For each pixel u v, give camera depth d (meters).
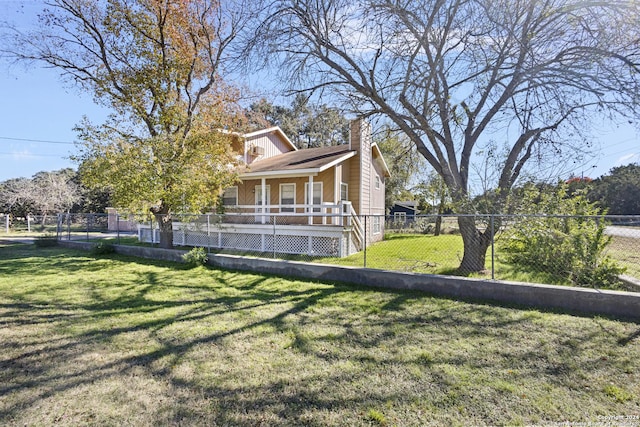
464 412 2.32
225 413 2.32
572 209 6.93
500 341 3.53
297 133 23.52
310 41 7.07
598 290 4.49
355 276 6.26
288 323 4.15
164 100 9.79
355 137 13.34
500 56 6.51
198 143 9.67
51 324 4.16
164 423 2.22
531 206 7.05
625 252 7.39
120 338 3.69
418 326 4.00
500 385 2.66
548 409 2.35
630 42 5.84
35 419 2.26
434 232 17.61
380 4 6.29
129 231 23.06
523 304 4.82
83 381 2.77
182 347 3.44
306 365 3.03
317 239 10.41
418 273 5.77
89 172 8.66
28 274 7.43
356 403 2.43
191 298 5.35
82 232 19.80
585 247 6.06
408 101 7.45
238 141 13.15
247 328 3.98
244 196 13.98
